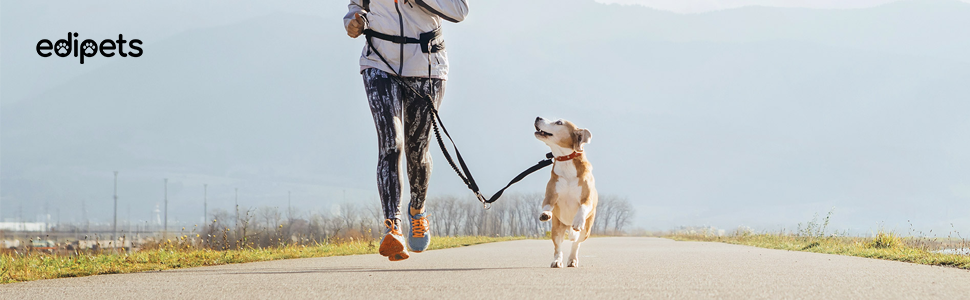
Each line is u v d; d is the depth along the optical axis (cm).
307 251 864
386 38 441
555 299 302
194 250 825
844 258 632
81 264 625
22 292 365
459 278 402
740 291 325
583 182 515
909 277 395
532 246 1191
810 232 1393
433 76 453
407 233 483
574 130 516
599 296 310
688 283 360
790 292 321
